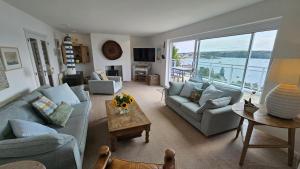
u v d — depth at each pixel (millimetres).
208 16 3258
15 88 2404
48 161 1193
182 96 3277
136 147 2051
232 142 2164
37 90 2297
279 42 2080
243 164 1743
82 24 4266
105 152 1153
